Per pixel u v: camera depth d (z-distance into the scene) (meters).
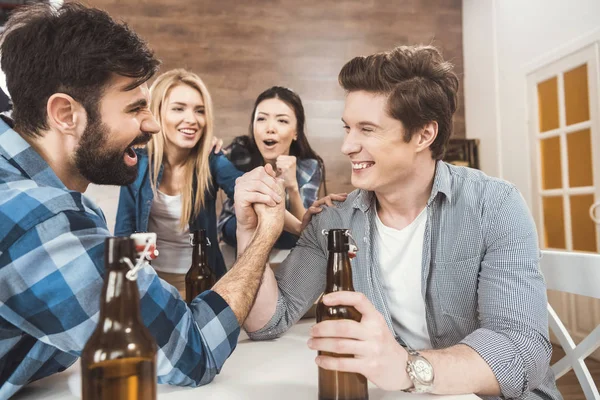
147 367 0.46
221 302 0.72
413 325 1.01
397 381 0.60
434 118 0.92
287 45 4.54
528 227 0.91
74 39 0.67
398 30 4.71
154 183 1.72
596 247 3.07
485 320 0.85
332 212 1.09
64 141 0.71
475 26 4.55
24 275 0.59
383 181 0.94
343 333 0.57
